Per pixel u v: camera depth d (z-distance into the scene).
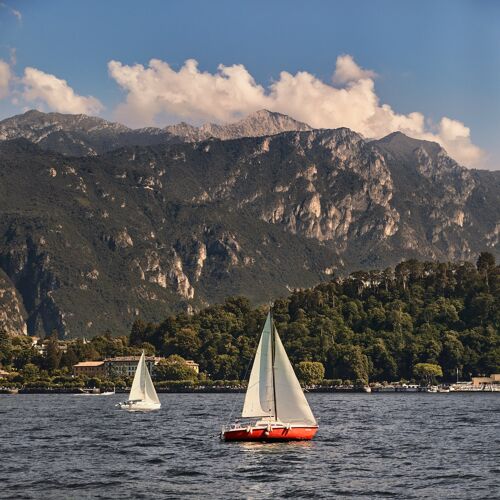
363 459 179.25
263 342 197.25
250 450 191.12
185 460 177.75
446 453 191.25
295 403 199.25
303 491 143.25
